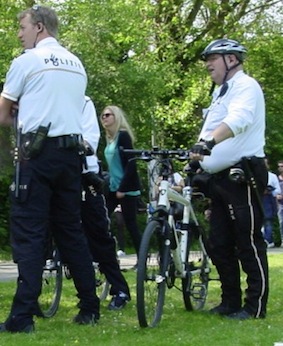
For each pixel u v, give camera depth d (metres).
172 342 6.11
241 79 7.20
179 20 28.00
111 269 8.00
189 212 7.55
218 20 28.70
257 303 7.29
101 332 6.52
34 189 6.43
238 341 6.14
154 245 6.80
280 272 11.76
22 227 6.45
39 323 7.04
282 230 20.72
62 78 6.53
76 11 22.22
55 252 7.68
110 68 21.59
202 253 7.83
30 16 6.65
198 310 7.74
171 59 26.80
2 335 6.30
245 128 7.01
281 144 30.28
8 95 6.46
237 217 7.20
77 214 6.79
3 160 18.53
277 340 6.19
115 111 9.46
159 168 7.15
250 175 7.13
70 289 9.29
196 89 26.56
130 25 23.20
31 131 6.44
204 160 7.22
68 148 6.54
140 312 6.55
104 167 18.95
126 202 9.55
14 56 19.81
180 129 27.38
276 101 31.33
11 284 10.37
